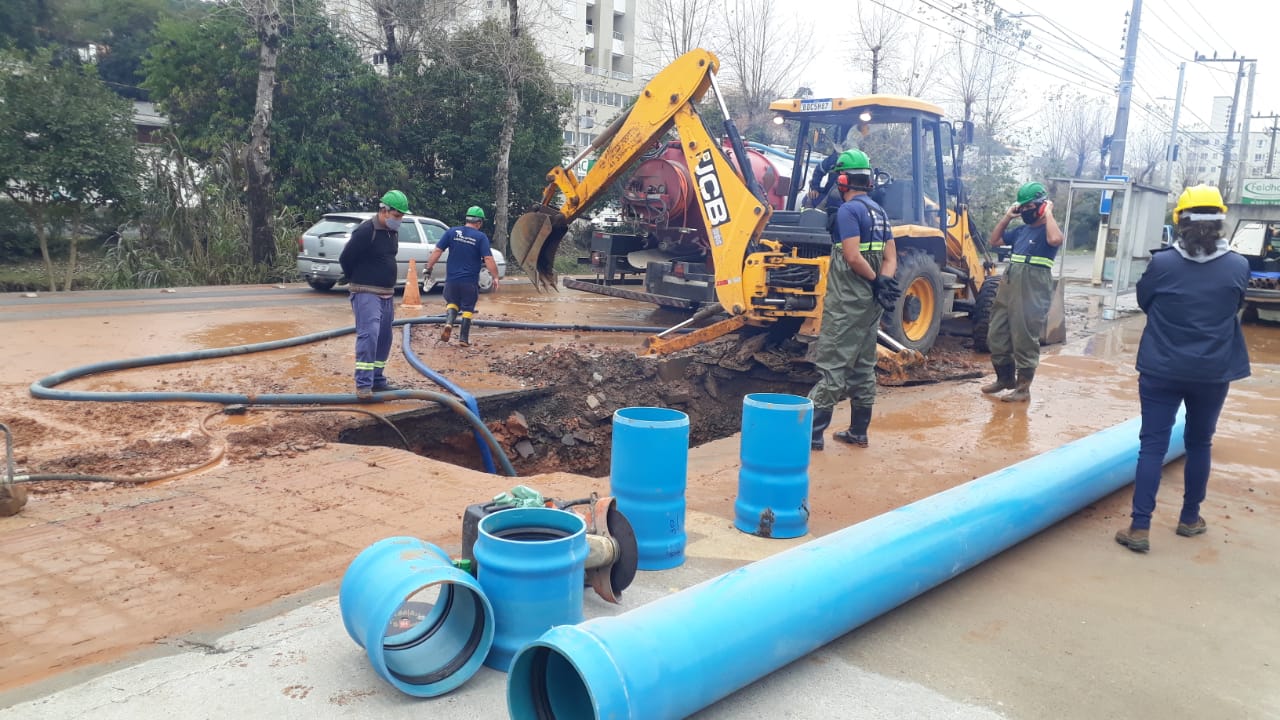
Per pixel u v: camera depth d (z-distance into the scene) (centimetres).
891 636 344
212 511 467
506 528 329
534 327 1172
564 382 866
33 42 3089
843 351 602
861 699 294
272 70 1761
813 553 327
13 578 373
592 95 4303
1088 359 1091
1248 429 727
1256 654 336
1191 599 387
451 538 429
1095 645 340
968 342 1232
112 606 346
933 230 1018
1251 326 1518
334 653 309
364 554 301
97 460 543
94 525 442
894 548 347
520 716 265
